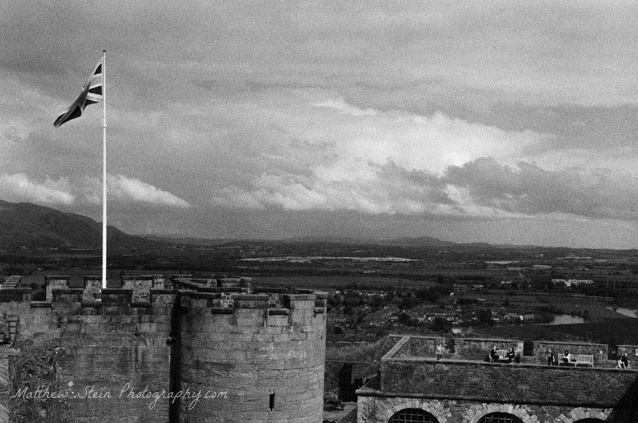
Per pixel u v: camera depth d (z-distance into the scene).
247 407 29.69
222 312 29.61
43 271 198.12
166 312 30.84
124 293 30.72
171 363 30.88
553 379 52.94
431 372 53.88
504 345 60.47
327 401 70.50
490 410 53.06
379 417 53.75
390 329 145.50
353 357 81.62
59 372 30.30
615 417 52.19
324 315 31.66
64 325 30.39
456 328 155.50
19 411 29.12
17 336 30.05
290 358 30.14
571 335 140.12
